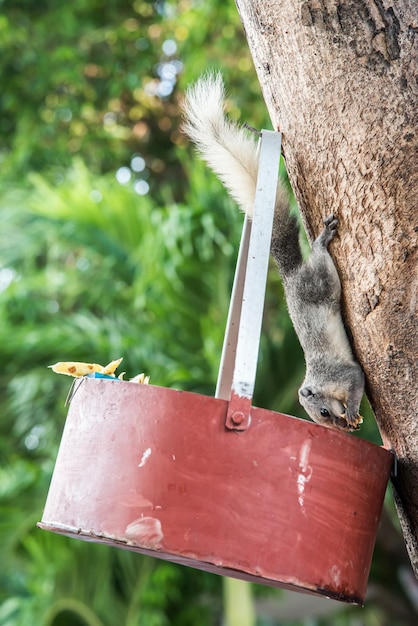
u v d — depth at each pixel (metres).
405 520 3.08
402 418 2.96
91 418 2.82
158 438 2.71
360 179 2.97
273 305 7.84
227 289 7.27
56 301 9.02
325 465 2.75
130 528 2.68
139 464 2.71
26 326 8.12
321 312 3.29
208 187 7.22
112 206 7.93
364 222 2.98
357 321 3.06
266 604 9.94
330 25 3.03
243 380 2.70
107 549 7.12
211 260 7.23
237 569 2.66
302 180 3.20
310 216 3.25
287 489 2.71
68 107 11.34
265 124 8.57
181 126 3.45
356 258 3.03
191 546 2.66
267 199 2.88
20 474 7.59
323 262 3.15
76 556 7.07
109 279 8.15
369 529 2.86
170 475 2.69
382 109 2.92
